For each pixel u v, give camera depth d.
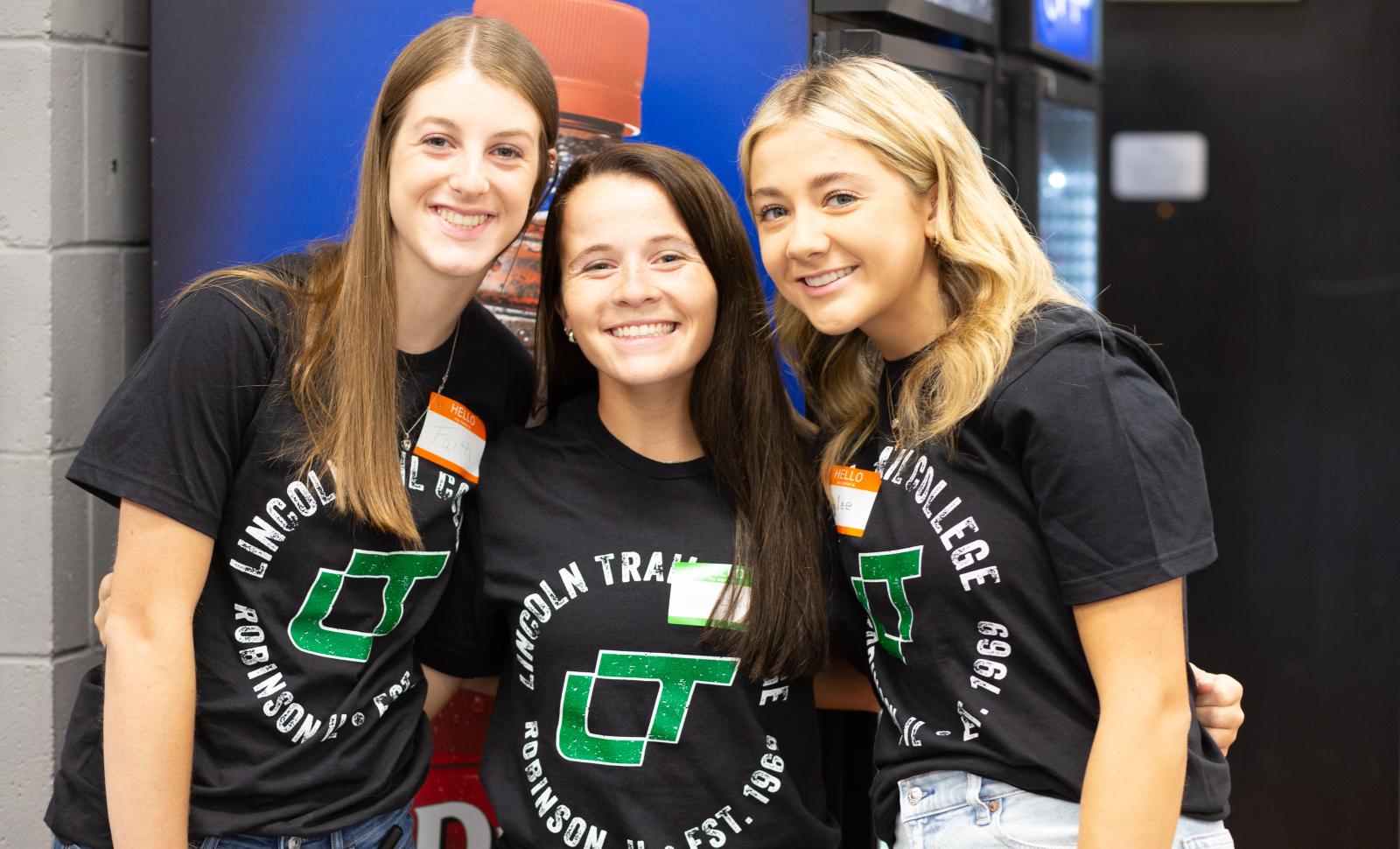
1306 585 3.20
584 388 1.63
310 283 1.41
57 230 1.77
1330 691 3.20
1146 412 1.23
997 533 1.29
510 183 1.40
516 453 1.54
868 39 1.73
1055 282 1.41
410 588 1.45
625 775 1.44
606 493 1.50
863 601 1.43
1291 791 3.24
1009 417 1.26
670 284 1.44
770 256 1.39
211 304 1.33
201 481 1.31
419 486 1.46
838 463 1.47
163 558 1.30
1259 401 3.21
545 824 1.47
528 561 1.47
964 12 2.07
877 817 1.45
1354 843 3.20
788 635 1.45
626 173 1.45
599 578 1.46
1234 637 3.25
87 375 1.83
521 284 1.80
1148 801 1.21
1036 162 2.30
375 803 1.44
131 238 1.92
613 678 1.45
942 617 1.33
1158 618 1.22
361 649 1.42
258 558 1.37
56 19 1.75
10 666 1.80
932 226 1.38
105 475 1.29
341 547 1.39
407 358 1.46
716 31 1.74
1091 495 1.21
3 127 1.76
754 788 1.47
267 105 1.80
